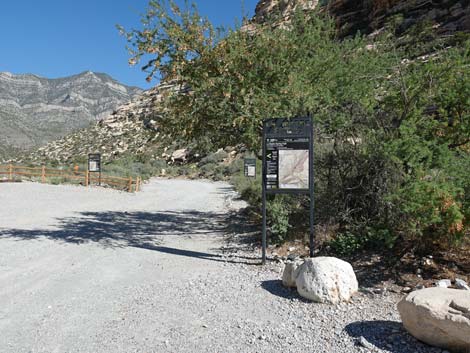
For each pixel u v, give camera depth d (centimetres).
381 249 755
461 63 771
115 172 4097
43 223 1344
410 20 3281
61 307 558
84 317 520
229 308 548
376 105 887
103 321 506
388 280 636
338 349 420
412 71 859
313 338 448
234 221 1445
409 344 423
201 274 737
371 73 965
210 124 1068
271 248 919
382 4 3522
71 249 962
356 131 915
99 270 771
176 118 1082
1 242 1015
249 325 488
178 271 764
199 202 2259
